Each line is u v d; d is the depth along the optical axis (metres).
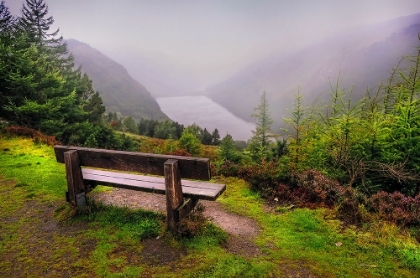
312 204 5.34
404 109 6.73
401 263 3.46
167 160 3.87
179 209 3.88
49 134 17.66
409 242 3.91
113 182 4.52
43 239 3.93
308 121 9.43
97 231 4.09
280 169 6.60
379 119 7.18
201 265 3.31
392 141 6.90
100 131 22.39
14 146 9.92
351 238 4.09
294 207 5.39
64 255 3.53
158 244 3.78
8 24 29.88
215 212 5.23
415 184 6.14
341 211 4.89
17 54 17.30
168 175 3.78
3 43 17.52
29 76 16.66
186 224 3.92
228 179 7.36
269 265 3.35
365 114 8.03
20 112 16.44
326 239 4.10
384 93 8.08
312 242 4.00
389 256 3.62
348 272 3.28
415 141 6.54
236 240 4.09
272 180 6.28
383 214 4.67
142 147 27.06
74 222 4.38
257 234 4.33
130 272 3.16
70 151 4.48
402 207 4.85
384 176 6.54
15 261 3.42
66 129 19.88
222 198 5.98
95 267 3.28
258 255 3.67
